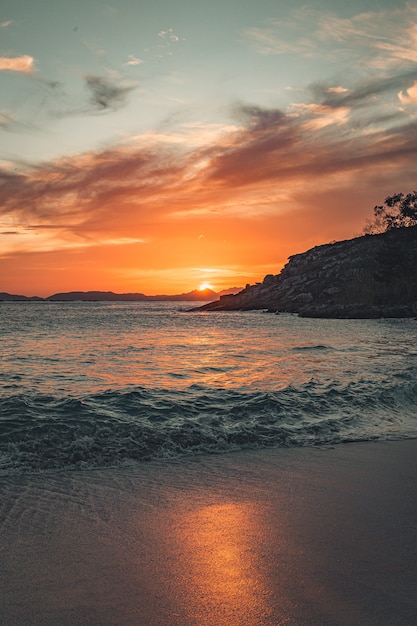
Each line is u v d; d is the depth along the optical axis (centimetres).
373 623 302
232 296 15875
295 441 807
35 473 625
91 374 1566
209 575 367
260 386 1303
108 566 381
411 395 1198
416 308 8556
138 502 528
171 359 2084
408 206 11812
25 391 1195
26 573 369
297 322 7300
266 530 452
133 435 778
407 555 399
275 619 308
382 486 586
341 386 1255
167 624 305
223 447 767
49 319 7650
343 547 414
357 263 13138
